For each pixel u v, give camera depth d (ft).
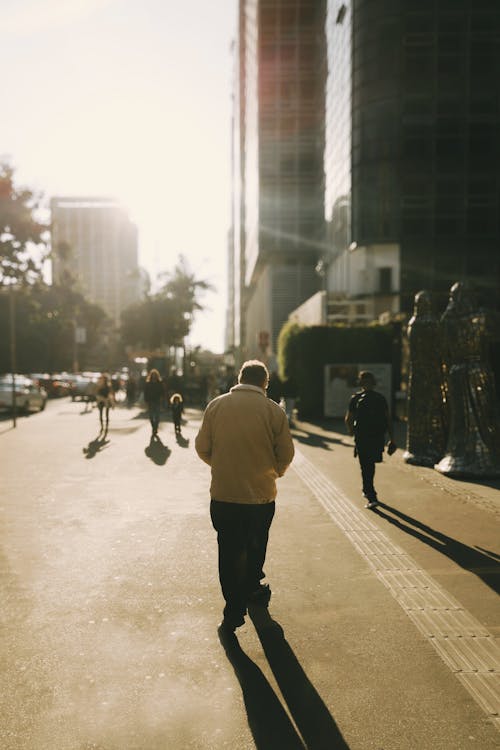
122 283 514.68
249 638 13.48
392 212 132.26
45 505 27.02
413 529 22.74
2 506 26.78
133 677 11.72
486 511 25.58
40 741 9.66
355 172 135.64
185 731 9.94
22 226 114.42
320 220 181.37
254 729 10.01
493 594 16.08
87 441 52.95
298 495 29.12
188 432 61.11
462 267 132.16
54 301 265.13
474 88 130.41
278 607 15.29
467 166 131.23
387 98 131.54
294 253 189.98
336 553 19.79
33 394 95.76
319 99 182.09
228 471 14.21
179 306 191.72
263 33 187.52
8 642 13.25
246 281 257.34
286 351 75.51
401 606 15.30
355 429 26.91
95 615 14.74
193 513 25.45
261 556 15.29
